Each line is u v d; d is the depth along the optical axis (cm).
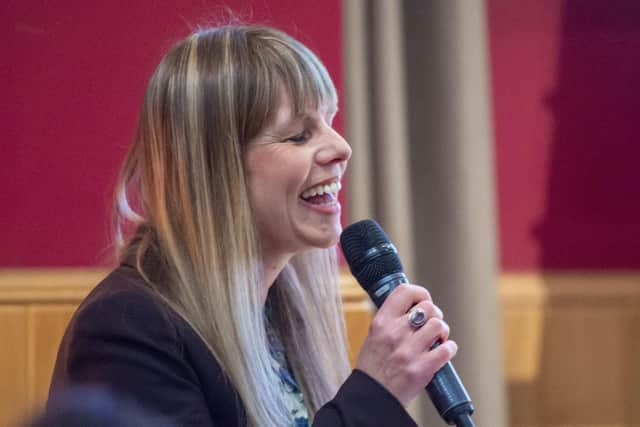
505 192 602
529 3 607
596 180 611
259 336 276
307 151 282
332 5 511
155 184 286
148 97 292
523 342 599
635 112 616
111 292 268
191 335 267
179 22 488
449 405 256
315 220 284
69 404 120
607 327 607
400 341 257
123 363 255
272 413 273
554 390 601
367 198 532
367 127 532
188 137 282
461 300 550
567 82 611
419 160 550
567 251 607
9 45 481
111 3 486
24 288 472
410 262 540
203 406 262
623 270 612
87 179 483
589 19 614
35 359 471
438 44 552
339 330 320
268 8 500
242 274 276
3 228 477
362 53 529
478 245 552
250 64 284
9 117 480
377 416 250
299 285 315
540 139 607
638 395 607
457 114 552
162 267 279
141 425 122
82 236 482
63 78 483
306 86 285
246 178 282
